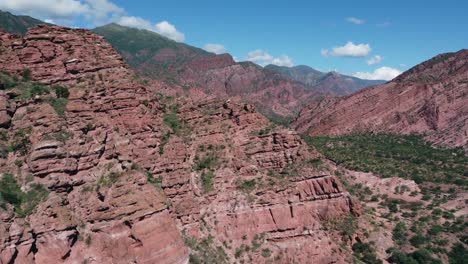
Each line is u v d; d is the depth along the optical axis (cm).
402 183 13938
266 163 8631
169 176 6975
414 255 9162
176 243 5834
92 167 5809
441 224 10844
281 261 7388
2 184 5072
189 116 8625
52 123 5712
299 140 9062
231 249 7256
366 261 8281
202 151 8181
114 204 5494
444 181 14750
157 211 5769
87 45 7138
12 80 6200
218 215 7506
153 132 7075
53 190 5353
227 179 7944
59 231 5106
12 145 5462
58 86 6425
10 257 4600
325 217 8456
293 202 8044
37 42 6662
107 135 6197
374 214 11075
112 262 5328
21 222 4847
